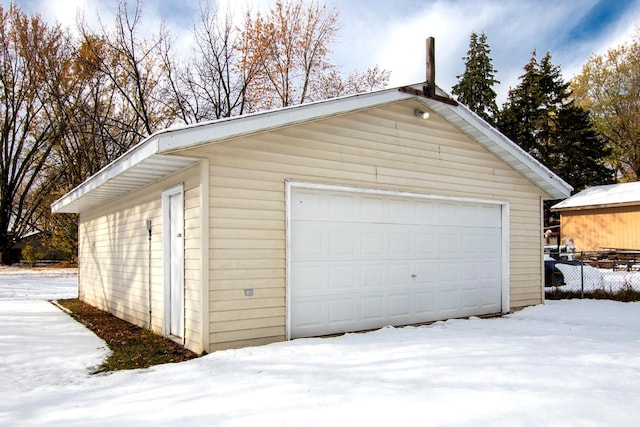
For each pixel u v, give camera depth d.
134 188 7.91
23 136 25.23
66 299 12.02
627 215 20.86
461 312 8.25
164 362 5.16
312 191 6.51
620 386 3.99
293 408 3.44
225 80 21.67
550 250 21.50
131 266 8.08
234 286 5.62
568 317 8.21
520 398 3.65
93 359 5.33
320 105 6.30
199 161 5.56
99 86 22.70
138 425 3.18
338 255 6.71
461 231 8.34
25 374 4.72
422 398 3.65
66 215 23.25
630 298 10.66
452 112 7.86
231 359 4.98
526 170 9.09
